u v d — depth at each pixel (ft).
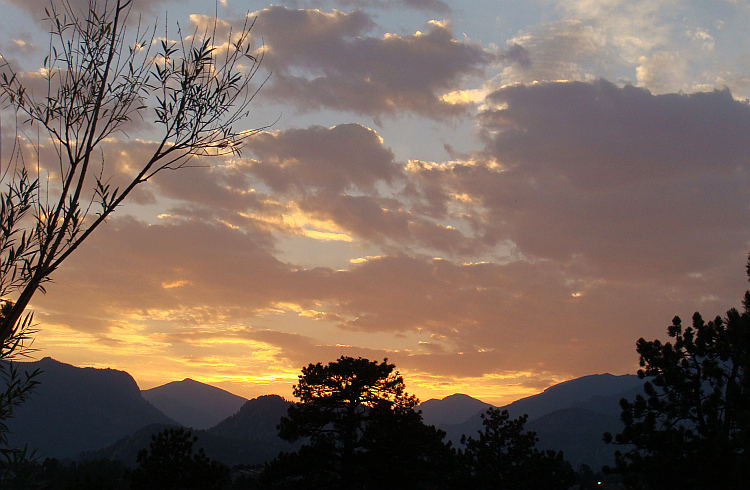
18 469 22.90
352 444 125.49
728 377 75.20
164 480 113.29
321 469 122.93
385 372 130.00
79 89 26.48
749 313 70.38
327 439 126.82
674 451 73.26
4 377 24.26
